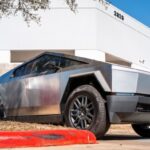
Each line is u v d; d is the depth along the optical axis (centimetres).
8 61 3134
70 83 668
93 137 554
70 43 3166
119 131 997
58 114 679
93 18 3170
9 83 783
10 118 775
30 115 727
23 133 486
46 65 716
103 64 630
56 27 3162
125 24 3700
